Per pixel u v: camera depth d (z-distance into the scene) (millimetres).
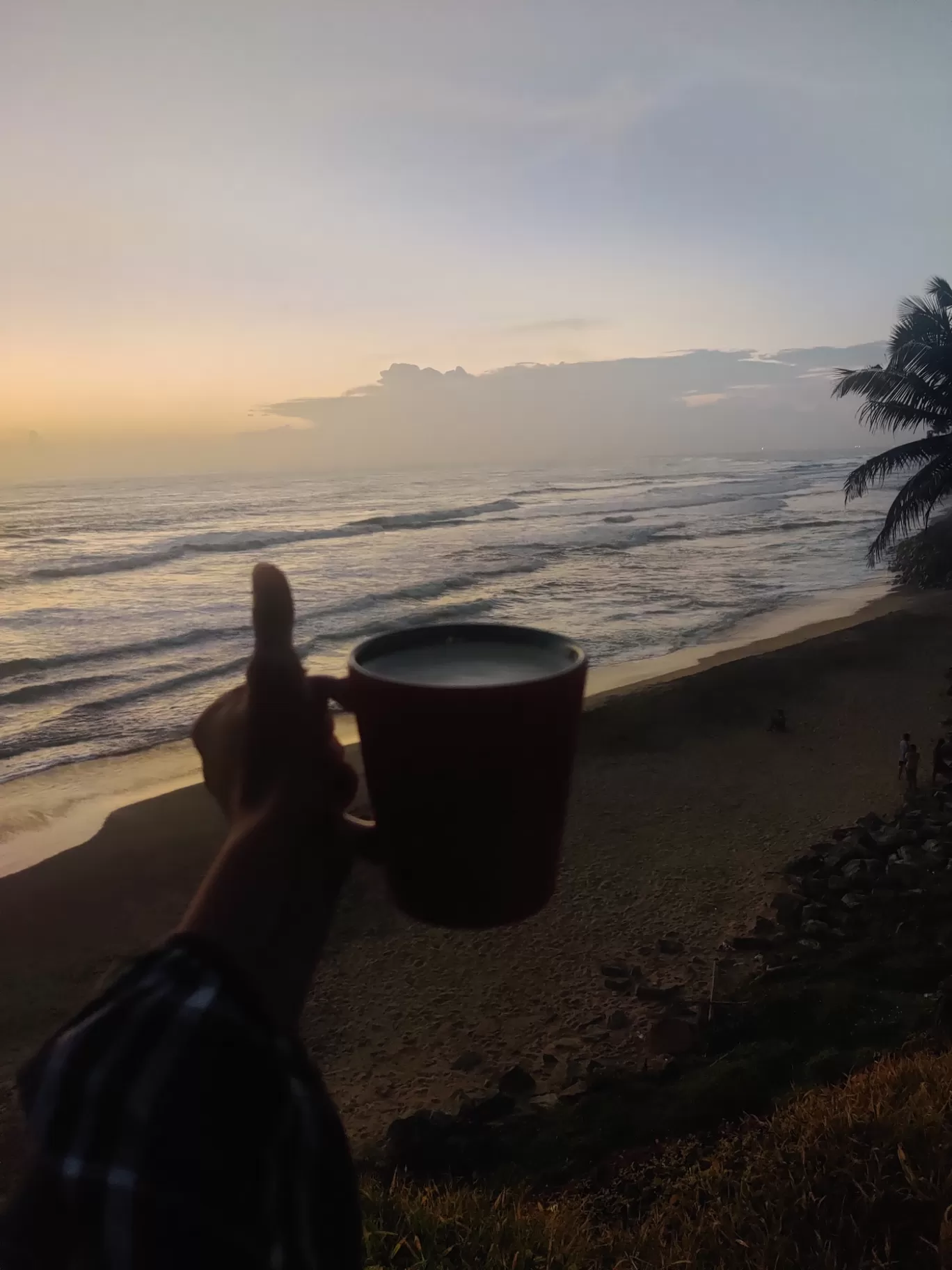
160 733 17047
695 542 45219
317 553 42031
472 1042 7996
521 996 8578
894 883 9828
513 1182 5633
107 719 17906
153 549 41750
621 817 12445
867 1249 3217
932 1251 3086
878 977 7898
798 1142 4098
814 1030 7059
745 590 31125
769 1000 7594
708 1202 3939
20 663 21656
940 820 11422
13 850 12156
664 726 16031
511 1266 3250
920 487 25297
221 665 21859
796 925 9359
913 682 18234
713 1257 3398
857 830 11469
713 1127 5828
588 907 10078
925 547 31047
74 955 9445
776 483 93188
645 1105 6332
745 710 16875
